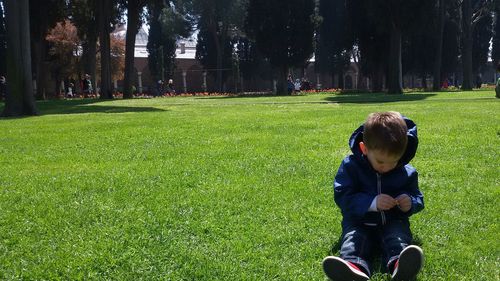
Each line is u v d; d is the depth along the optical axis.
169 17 58.94
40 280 2.76
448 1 50.19
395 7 34.56
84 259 2.99
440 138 7.95
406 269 2.51
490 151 6.54
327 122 11.08
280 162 6.03
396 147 2.90
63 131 10.90
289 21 44.03
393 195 3.18
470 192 4.37
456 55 51.34
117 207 4.12
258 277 2.72
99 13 34.69
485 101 18.44
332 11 53.53
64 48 52.72
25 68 18.12
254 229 3.50
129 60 36.50
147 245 3.23
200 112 16.12
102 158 6.84
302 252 3.06
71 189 4.80
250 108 17.80
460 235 3.29
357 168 3.19
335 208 3.97
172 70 65.44
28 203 4.34
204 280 2.72
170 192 4.60
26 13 18.20
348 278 2.51
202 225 3.57
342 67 59.12
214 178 5.18
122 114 16.22
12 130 11.53
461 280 2.64
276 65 45.19
